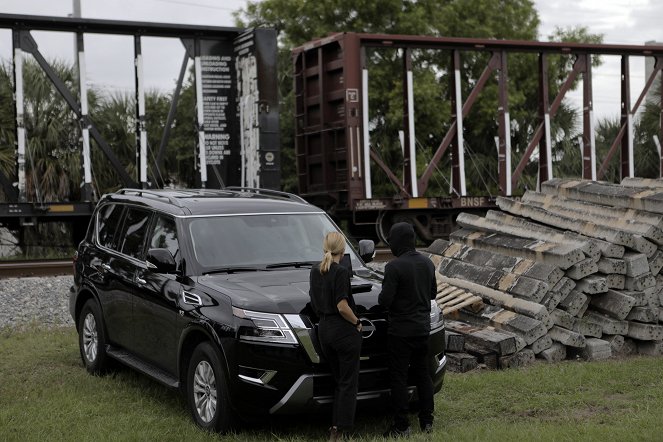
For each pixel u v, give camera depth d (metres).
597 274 8.87
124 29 16.02
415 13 27.25
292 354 5.87
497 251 9.68
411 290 6.01
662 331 8.77
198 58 16.61
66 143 19.33
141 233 7.61
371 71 25.77
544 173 19.47
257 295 6.12
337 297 5.70
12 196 15.66
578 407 6.82
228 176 16.84
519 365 8.32
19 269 13.40
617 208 9.48
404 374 6.07
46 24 15.43
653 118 25.02
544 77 19.28
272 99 16.30
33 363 8.65
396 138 25.89
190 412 6.62
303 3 27.89
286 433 6.27
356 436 6.27
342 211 17.69
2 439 6.07
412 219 18.12
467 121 26.88
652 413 6.44
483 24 28.41
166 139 16.67
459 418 6.62
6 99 18.97
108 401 7.20
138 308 7.26
